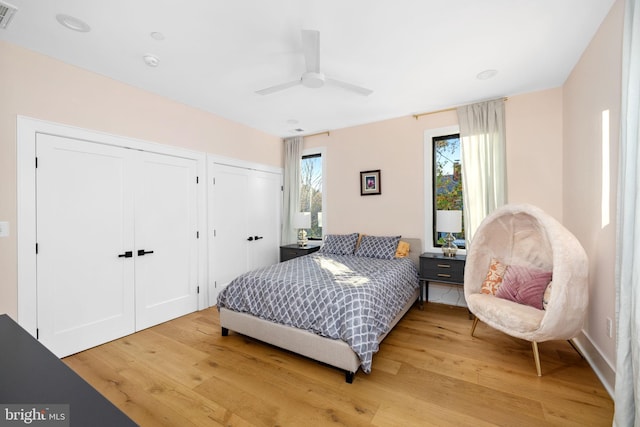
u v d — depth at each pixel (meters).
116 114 2.80
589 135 2.26
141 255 2.98
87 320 2.56
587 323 2.30
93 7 1.80
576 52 2.36
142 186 3.00
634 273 1.29
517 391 1.87
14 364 0.84
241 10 1.84
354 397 1.83
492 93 3.19
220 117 3.90
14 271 2.18
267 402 1.79
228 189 4.00
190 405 1.76
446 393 1.86
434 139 3.85
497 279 2.68
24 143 2.22
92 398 0.68
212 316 3.35
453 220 3.33
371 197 4.25
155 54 2.36
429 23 1.98
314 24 1.98
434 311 3.42
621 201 1.51
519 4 1.81
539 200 3.14
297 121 4.16
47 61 2.36
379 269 2.97
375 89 3.07
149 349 2.52
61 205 2.43
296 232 4.91
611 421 1.59
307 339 2.18
